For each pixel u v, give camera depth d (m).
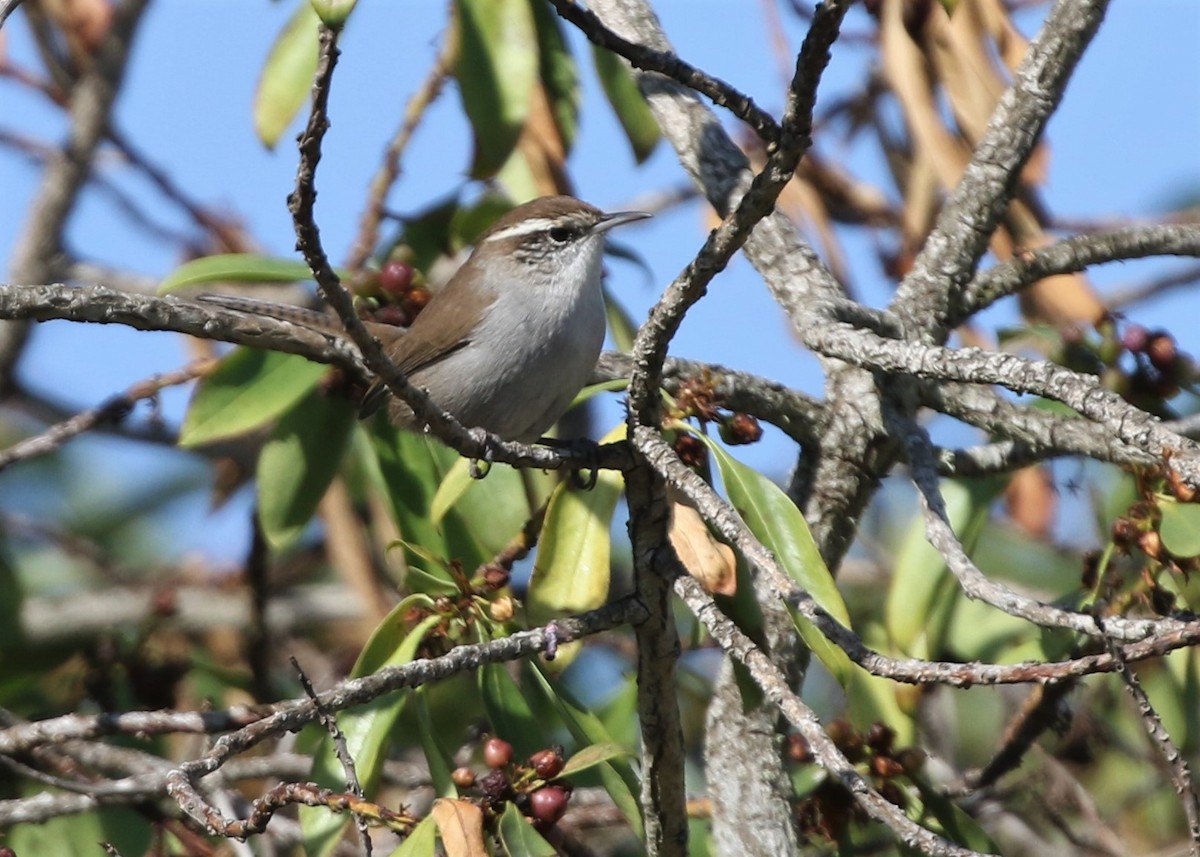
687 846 9.05
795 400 10.11
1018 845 12.76
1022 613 7.27
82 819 10.29
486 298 11.05
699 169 10.95
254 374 9.98
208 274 10.00
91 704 11.87
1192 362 10.50
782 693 7.34
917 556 10.34
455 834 7.89
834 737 10.28
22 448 10.74
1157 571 9.50
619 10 11.28
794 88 6.91
